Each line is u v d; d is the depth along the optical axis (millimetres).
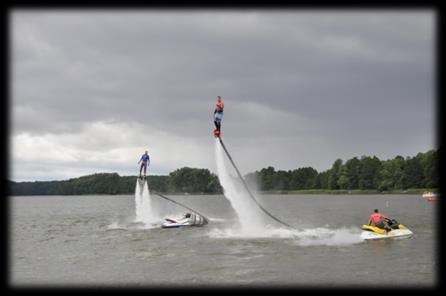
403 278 18969
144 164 46969
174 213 64750
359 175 156375
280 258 23281
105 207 93750
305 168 183875
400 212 59406
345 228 38812
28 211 79562
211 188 148875
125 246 28250
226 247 27047
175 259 23406
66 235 35312
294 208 77375
